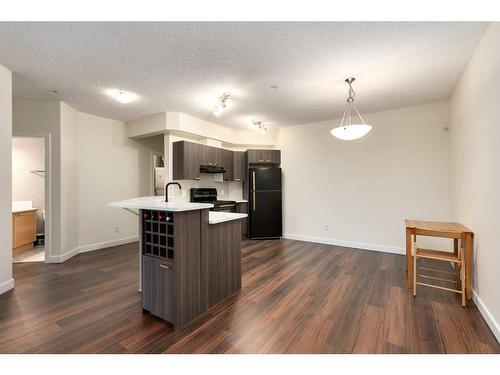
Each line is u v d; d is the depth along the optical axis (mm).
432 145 3746
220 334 1860
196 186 4898
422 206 3832
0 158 2525
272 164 5344
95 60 2447
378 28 1949
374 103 3740
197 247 2129
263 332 1883
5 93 2574
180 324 1943
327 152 4730
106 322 2021
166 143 4355
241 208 5250
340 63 2510
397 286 2730
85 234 4223
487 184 2041
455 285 2723
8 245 2633
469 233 2383
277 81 2939
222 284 2418
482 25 1924
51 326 1960
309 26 1928
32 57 2381
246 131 5527
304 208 5004
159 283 2059
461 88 2820
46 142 3588
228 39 2100
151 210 2143
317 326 1958
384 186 4148
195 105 3830
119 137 4719
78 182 4125
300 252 4121
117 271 3230
